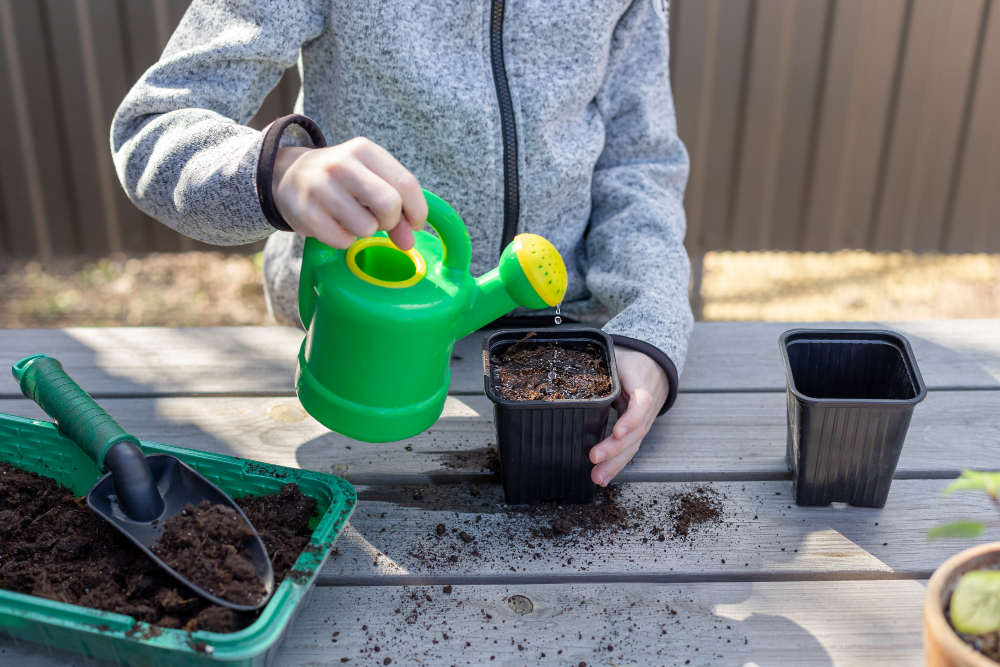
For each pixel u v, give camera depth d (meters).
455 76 1.16
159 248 3.01
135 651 0.68
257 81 1.12
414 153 1.22
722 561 0.86
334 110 1.22
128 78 2.70
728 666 0.74
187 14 1.11
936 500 0.95
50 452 0.90
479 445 1.05
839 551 0.87
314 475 0.84
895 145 2.85
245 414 1.11
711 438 1.07
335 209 0.71
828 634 0.77
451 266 0.78
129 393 1.15
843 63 2.68
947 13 2.64
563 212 1.32
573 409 0.87
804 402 0.88
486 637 0.76
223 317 2.96
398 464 1.01
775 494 0.97
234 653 0.64
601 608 0.80
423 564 0.85
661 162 1.39
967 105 2.79
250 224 0.84
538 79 1.20
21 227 2.93
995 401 1.15
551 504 0.94
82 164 2.83
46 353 1.25
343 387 0.78
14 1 2.57
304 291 0.81
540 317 1.39
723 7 2.58
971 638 0.60
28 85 2.69
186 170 0.87
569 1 1.17
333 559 0.85
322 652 0.75
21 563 0.76
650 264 1.18
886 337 0.98
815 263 3.40
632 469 1.00
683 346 1.08
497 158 1.21
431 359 0.78
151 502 0.76
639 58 1.34
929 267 3.38
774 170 2.85
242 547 0.74
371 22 1.11
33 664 0.72
